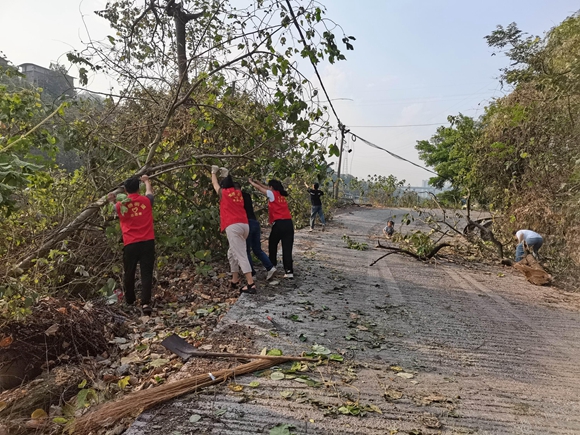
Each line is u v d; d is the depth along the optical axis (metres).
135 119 7.86
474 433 2.99
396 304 6.16
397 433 2.91
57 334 3.96
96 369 3.76
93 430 2.85
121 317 4.92
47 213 6.14
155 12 9.14
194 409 3.04
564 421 3.24
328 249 10.49
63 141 6.87
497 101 13.80
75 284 5.53
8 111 5.28
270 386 3.45
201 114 7.54
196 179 7.76
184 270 7.23
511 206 12.15
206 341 4.30
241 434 2.78
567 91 8.88
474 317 5.82
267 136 7.45
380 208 29.19
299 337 4.53
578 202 8.92
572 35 10.20
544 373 4.13
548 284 8.19
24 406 3.15
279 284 6.68
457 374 3.97
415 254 10.01
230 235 5.93
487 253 11.16
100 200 5.75
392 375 3.84
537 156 11.21
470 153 14.59
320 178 8.23
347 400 3.30
